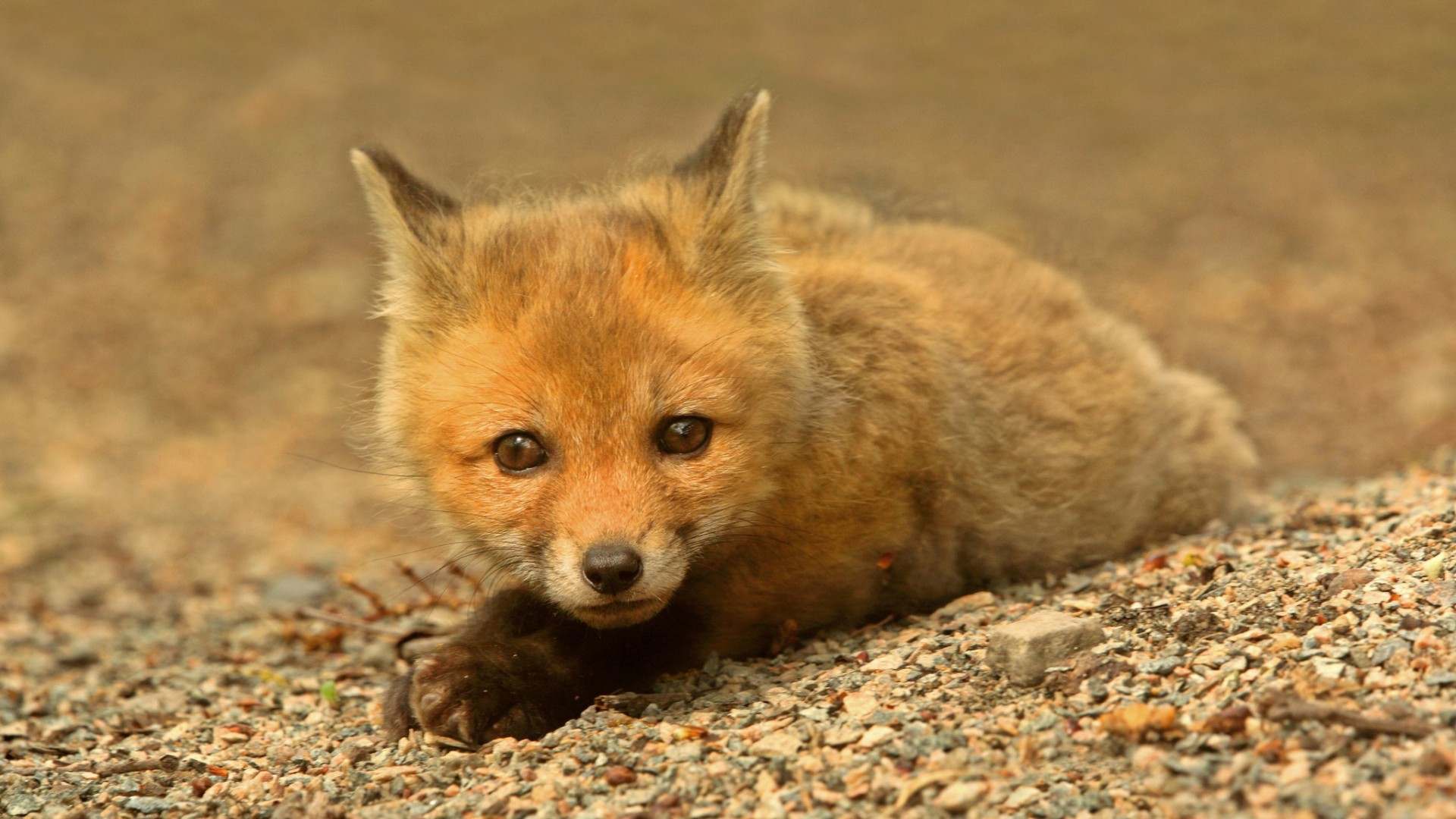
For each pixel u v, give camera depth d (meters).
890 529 9.56
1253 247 29.67
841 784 6.97
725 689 8.73
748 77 42.03
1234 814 6.07
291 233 30.83
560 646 9.05
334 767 8.42
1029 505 10.70
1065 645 7.97
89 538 18.22
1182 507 12.05
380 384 9.38
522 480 8.31
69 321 26.84
